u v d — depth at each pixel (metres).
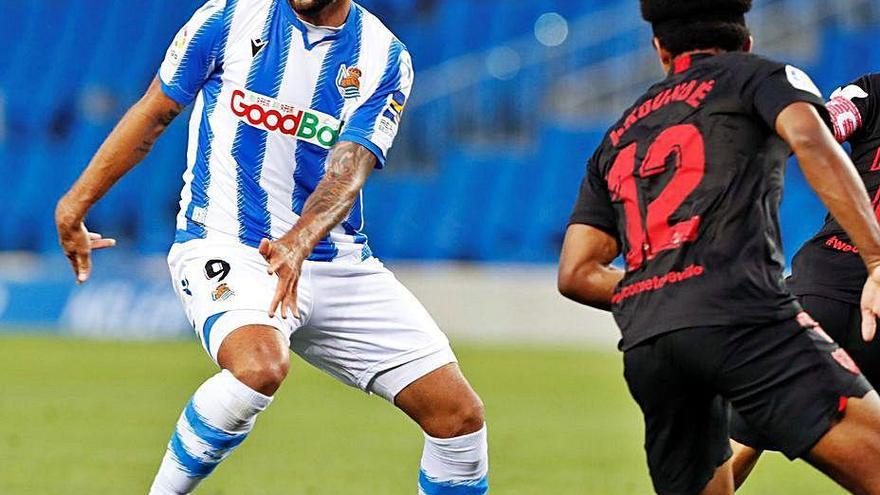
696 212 13.89
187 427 16.88
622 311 14.49
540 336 63.88
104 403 40.62
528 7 83.50
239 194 18.36
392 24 84.44
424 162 78.00
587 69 81.06
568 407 40.97
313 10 17.92
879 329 18.23
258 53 18.17
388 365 18.77
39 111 85.00
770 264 13.88
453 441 18.73
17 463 28.97
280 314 17.61
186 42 18.09
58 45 88.00
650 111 14.66
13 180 81.38
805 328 13.78
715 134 14.01
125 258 71.50
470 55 82.62
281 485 26.48
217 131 18.39
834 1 78.56
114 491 25.55
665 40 14.88
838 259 18.73
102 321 66.38
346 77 18.42
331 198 17.59
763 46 77.75
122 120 18.34
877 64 75.44
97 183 18.33
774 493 26.64
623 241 14.71
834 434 13.48
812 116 13.43
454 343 62.81
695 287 13.80
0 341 61.72
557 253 71.81
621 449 32.41
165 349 59.06
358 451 31.67
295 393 45.44
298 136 18.34
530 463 29.92
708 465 14.80
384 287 19.08
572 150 75.31
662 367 14.12
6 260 74.75
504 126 79.56
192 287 18.00
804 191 67.44
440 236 73.31
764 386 13.65
